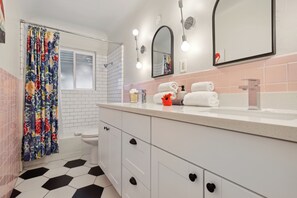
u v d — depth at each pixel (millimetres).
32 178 1631
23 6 1914
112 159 1348
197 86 1168
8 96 1301
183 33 1365
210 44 1176
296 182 345
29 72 1927
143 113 898
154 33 1791
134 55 2203
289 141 357
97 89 3152
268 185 392
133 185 1008
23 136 1850
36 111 1939
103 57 3205
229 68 1056
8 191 1263
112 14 2357
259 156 410
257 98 853
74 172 1770
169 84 1393
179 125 663
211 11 1173
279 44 828
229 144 480
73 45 2873
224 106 1068
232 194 468
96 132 2018
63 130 2719
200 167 569
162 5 1678
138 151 956
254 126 413
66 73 2943
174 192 685
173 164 690
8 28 1352
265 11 880
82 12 2314
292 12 786
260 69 903
